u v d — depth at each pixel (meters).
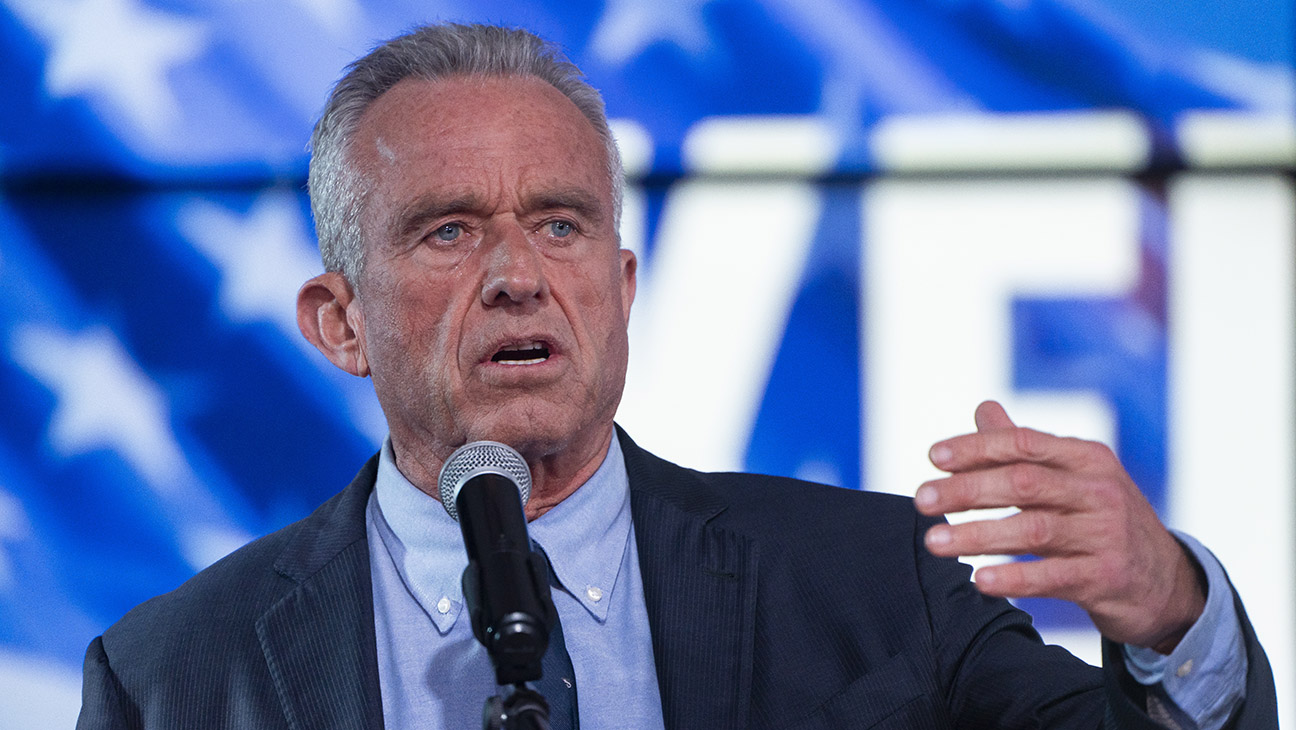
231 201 10.76
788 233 10.55
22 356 10.59
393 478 6.05
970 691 5.37
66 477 10.52
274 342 10.70
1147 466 10.33
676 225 10.55
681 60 10.63
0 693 10.31
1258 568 10.23
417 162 5.58
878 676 5.38
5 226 10.66
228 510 10.56
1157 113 10.51
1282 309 10.35
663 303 10.52
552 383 5.44
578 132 5.76
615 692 5.53
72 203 10.70
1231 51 10.52
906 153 10.55
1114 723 4.36
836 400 10.45
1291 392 10.30
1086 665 5.29
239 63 10.79
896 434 10.42
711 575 5.69
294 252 10.75
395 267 5.62
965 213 10.52
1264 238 10.40
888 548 5.80
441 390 5.50
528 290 5.32
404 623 5.79
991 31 10.59
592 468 6.00
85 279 10.66
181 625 5.78
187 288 10.70
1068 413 10.38
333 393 10.69
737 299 10.52
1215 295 10.39
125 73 10.77
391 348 5.66
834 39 10.62
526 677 3.77
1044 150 10.52
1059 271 10.46
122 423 10.59
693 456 10.43
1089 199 10.49
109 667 5.75
